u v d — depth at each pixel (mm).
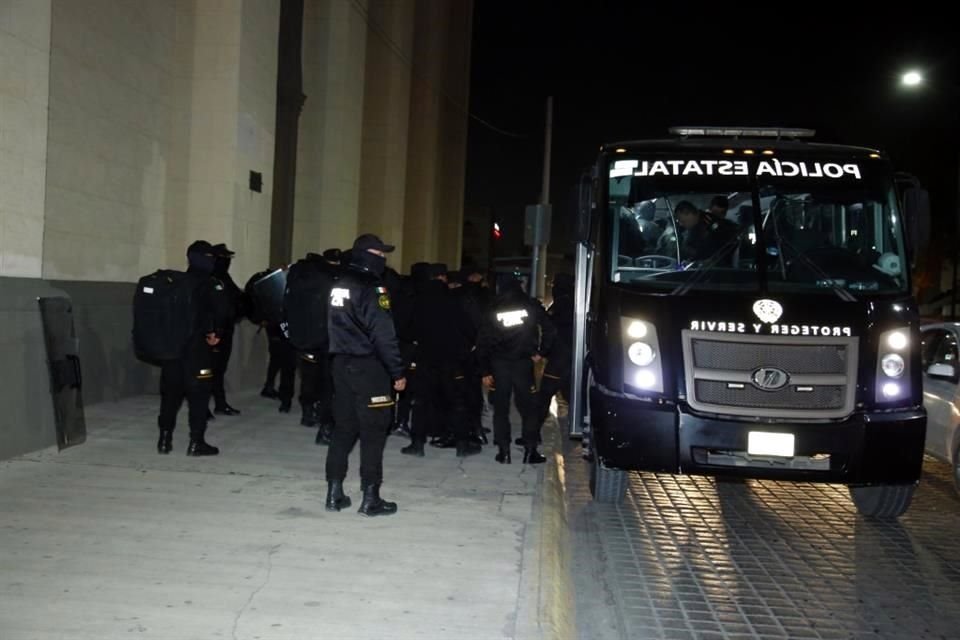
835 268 7172
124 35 10867
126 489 6809
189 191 12180
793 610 5641
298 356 9969
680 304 6824
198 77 12180
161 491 6805
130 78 11070
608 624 5320
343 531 6000
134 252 11344
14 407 7523
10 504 6281
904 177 7586
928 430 9305
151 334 7754
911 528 7660
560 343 9461
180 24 12180
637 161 7551
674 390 6684
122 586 4816
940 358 9484
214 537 5734
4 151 7637
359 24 18359
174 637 4199
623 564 6488
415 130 29375
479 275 10188
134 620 4375
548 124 26875
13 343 7465
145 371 11336
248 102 12586
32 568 5031
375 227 23484
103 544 5496
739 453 6656
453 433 9008
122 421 9531
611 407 6812
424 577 5176
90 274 10312
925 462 10680
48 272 9469
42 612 4426
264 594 4797
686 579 6188
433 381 8875
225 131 12133
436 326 8734
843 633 5297
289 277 8797
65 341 8164
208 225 12148
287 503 6641
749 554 6812
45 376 7930
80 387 8438
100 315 10258
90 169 10234
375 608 4676
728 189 7402
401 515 6484
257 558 5367
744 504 8414
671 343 6723
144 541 5586
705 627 5312
